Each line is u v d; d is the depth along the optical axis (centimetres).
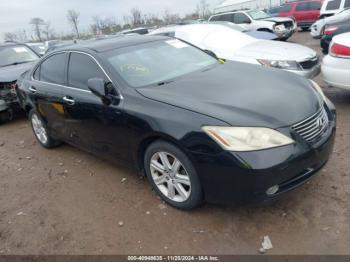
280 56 573
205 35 740
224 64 414
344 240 266
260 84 333
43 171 452
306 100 307
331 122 320
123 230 310
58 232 320
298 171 271
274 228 288
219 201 286
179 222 310
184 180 305
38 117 502
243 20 1667
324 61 516
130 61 377
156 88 335
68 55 421
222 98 300
